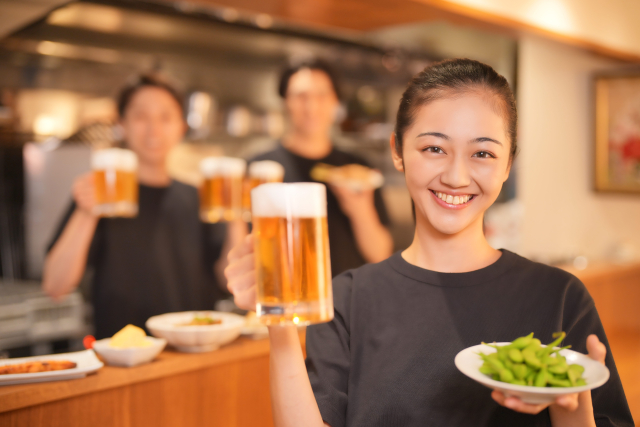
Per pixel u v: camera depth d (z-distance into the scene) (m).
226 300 3.78
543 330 0.96
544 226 4.17
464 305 1.00
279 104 4.14
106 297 3.41
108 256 3.41
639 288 3.62
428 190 0.98
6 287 3.45
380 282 1.08
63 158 3.51
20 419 1.41
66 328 3.32
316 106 3.95
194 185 3.72
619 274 3.38
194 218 3.68
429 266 1.06
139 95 3.49
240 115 3.96
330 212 3.96
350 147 4.52
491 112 0.93
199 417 1.79
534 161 4.12
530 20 3.13
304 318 0.74
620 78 4.02
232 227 3.70
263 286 0.75
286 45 3.86
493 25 3.01
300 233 0.74
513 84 4.19
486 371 0.75
